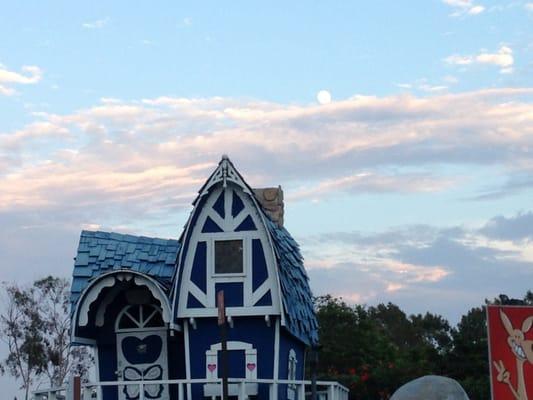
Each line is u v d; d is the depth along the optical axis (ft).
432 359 173.47
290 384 97.66
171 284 96.17
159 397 98.12
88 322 97.19
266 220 95.81
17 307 190.39
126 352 99.96
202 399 94.17
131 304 100.07
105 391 100.01
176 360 100.01
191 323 94.89
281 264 96.12
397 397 66.23
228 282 95.09
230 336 95.25
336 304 206.39
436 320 278.05
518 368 67.21
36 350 188.85
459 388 66.03
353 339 196.95
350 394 167.22
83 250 101.65
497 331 68.23
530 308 68.08
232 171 94.99
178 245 102.89
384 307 311.88
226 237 95.66
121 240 103.24
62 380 188.75
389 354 196.54
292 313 97.76
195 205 95.81
